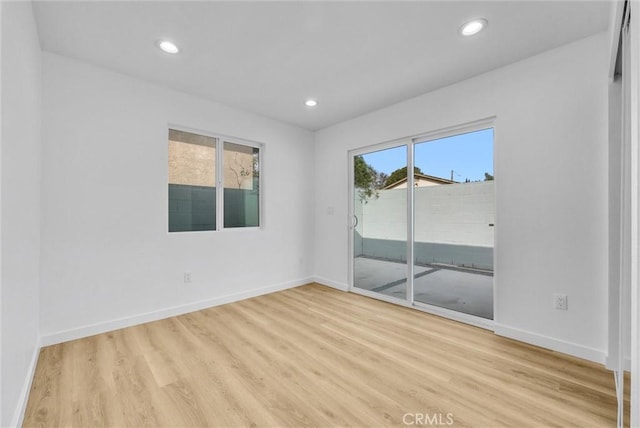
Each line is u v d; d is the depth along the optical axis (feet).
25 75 5.57
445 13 6.29
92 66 8.48
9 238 4.55
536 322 7.85
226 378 6.31
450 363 6.93
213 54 7.95
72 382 6.12
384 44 7.45
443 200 10.27
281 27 6.80
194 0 5.91
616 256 6.54
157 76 9.21
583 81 7.13
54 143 7.83
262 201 13.10
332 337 8.41
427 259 10.70
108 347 7.69
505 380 6.21
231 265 11.82
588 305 7.04
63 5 6.02
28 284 6.06
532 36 7.07
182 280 10.41
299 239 14.40
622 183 5.22
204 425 4.96
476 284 9.45
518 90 8.18
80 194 8.26
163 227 9.93
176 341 8.11
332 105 11.59
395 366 6.81
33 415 5.16
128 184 9.15
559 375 6.38
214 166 11.64
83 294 8.30
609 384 6.03
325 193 14.53
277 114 12.63
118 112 8.96
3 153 4.19
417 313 10.44
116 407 5.38
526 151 8.02
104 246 8.68
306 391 5.87
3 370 4.25
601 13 6.22
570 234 7.32
